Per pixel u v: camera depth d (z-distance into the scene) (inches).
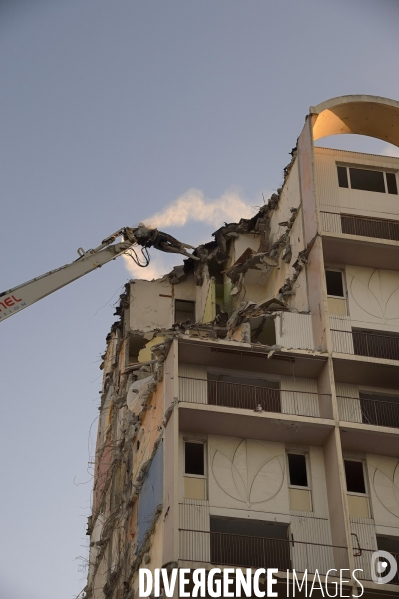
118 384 2122.3
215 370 1585.9
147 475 1619.1
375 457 1544.0
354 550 1422.2
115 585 1727.4
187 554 1385.3
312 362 1568.7
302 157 1798.7
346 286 1684.3
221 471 1481.3
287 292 1712.6
